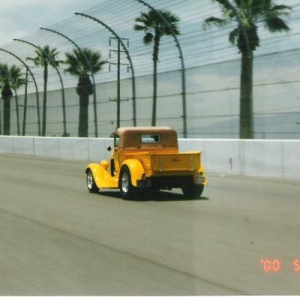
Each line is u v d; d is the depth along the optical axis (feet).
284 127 82.84
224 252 32.14
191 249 33.17
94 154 131.75
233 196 61.87
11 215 49.49
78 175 97.55
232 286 24.80
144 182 59.16
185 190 61.77
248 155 84.17
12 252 33.30
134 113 117.60
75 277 26.94
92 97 134.62
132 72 118.52
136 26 194.90
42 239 37.52
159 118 107.96
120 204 56.49
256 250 32.58
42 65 201.98
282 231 39.19
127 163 60.34
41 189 73.51
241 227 41.09
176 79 102.47
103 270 28.30
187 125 100.89
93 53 201.46
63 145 146.92
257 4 127.34
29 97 171.32
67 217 47.78
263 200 58.03
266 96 85.15
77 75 201.98
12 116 182.60
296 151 77.30
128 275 27.12
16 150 177.78
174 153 63.93
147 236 37.93
